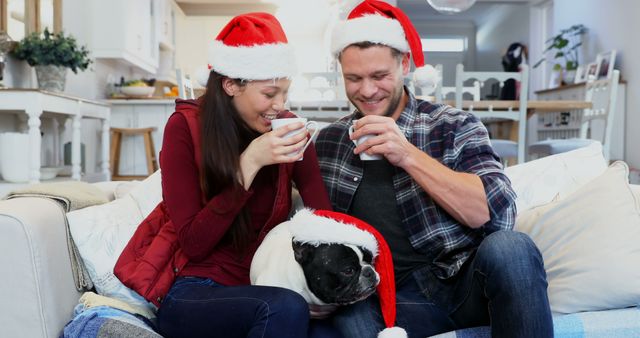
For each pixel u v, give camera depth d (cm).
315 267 109
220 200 122
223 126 127
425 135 141
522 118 361
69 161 396
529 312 102
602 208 134
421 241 133
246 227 130
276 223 137
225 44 129
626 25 595
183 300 119
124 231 142
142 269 125
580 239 132
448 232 132
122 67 556
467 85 908
